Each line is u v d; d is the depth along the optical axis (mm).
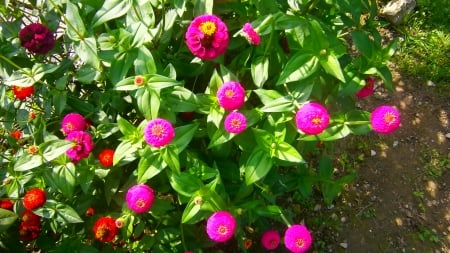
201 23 577
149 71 598
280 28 605
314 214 953
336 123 641
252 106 725
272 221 930
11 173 633
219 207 624
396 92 1083
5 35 716
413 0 1145
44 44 627
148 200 582
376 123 608
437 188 985
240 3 694
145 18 635
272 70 677
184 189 609
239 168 708
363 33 662
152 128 541
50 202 633
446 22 1153
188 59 715
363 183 984
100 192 711
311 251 917
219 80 609
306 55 603
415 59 1118
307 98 611
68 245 667
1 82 733
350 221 947
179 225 725
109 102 700
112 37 617
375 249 920
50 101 683
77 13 606
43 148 588
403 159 1012
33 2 758
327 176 785
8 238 676
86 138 598
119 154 599
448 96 1083
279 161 653
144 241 722
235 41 694
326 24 711
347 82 655
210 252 858
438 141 1031
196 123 613
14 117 720
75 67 795
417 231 939
